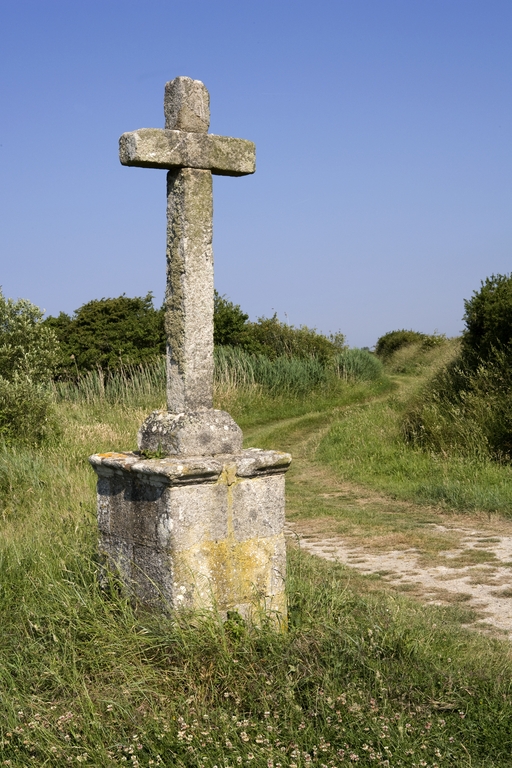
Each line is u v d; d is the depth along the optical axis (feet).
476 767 11.27
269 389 69.00
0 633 15.61
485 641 16.12
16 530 23.94
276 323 86.94
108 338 77.77
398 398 56.54
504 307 42.75
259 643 14.15
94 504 25.79
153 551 14.64
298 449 49.47
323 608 16.25
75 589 16.17
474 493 31.19
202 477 14.37
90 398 60.59
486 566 22.49
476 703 12.89
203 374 15.74
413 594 20.10
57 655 14.15
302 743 11.70
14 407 39.04
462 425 38.86
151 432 15.70
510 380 39.93
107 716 12.60
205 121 15.98
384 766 11.10
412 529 27.76
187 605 14.28
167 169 15.85
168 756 11.59
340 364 84.99
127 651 13.83
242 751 11.53
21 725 12.37
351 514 30.68
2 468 30.76
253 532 15.20
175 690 13.15
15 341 46.47
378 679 13.05
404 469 38.06
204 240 15.72
